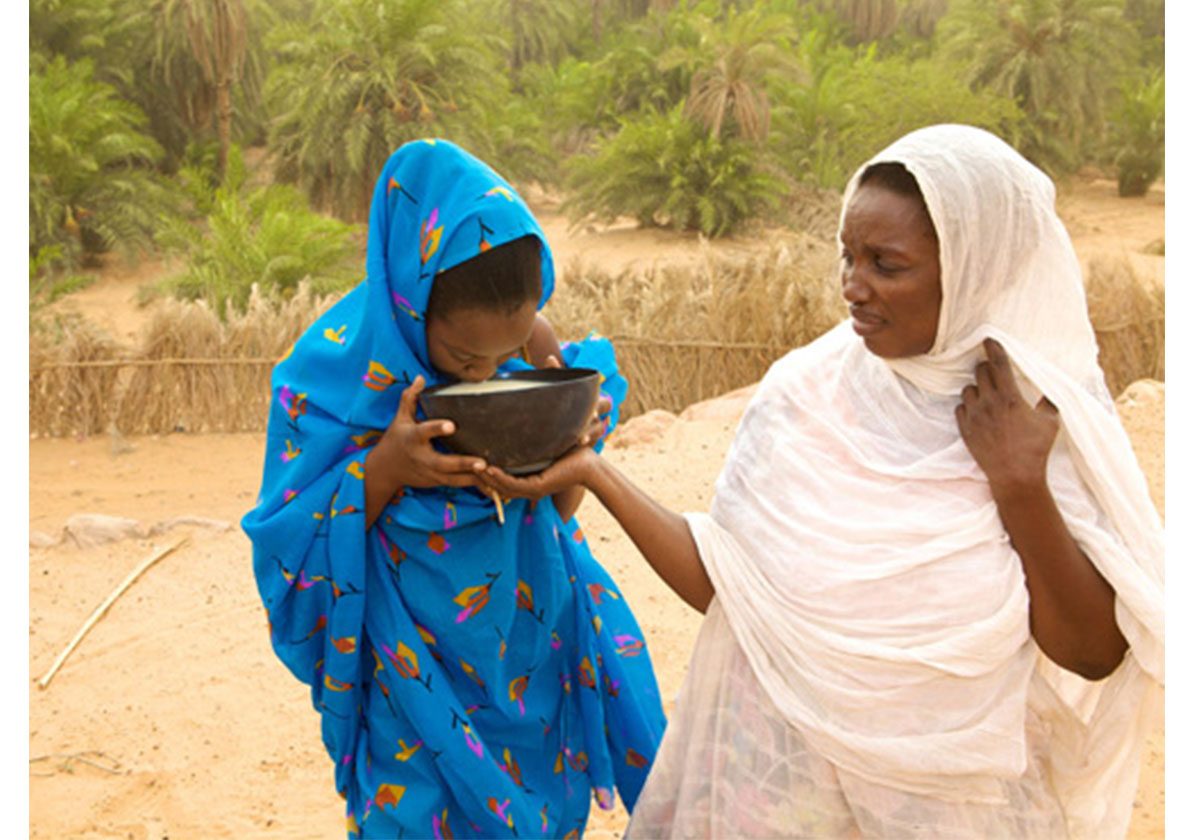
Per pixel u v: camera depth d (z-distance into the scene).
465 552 2.22
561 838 2.52
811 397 2.25
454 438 2.09
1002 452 2.02
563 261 23.55
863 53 41.91
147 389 9.46
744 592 2.20
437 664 2.28
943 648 2.03
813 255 10.10
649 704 2.60
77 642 5.20
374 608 2.27
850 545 2.10
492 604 2.26
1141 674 2.19
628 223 27.17
